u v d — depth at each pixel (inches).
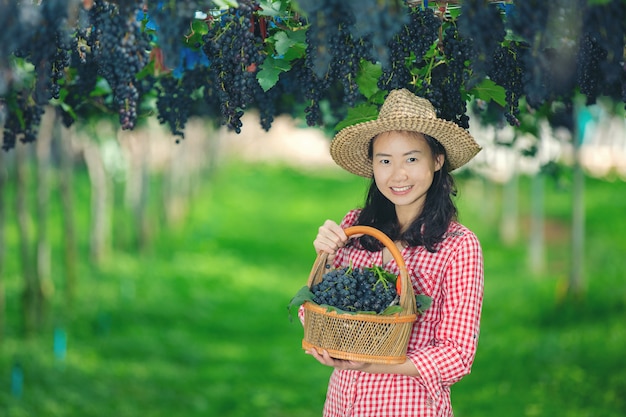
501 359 437.4
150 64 176.2
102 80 193.6
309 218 1068.5
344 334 130.3
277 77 150.2
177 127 186.9
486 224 901.8
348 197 1246.3
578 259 524.4
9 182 748.6
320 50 110.1
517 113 156.7
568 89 155.9
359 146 148.6
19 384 361.1
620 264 634.2
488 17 115.6
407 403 138.6
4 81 115.4
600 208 901.2
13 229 700.0
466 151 141.9
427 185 141.7
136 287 613.9
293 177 1401.3
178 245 804.0
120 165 679.1
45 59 119.0
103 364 436.8
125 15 121.3
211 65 145.9
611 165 908.6
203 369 458.6
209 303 608.7
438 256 140.4
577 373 396.8
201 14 149.1
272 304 628.7
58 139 520.1
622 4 117.4
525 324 513.0
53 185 841.5
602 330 465.4
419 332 140.9
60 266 614.5
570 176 302.4
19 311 491.2
